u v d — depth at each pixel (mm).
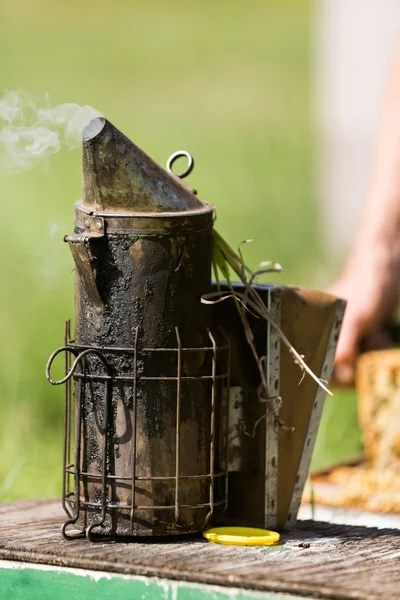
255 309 5535
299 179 19516
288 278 14734
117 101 29078
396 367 8609
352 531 5758
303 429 5730
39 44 34031
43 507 6164
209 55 36750
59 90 28594
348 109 15562
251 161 20359
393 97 9234
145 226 5191
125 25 39062
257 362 5516
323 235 16297
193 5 43969
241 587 4645
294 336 5695
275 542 5355
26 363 11641
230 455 5645
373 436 8719
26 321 12383
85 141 5211
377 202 8953
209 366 5395
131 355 5230
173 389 5262
